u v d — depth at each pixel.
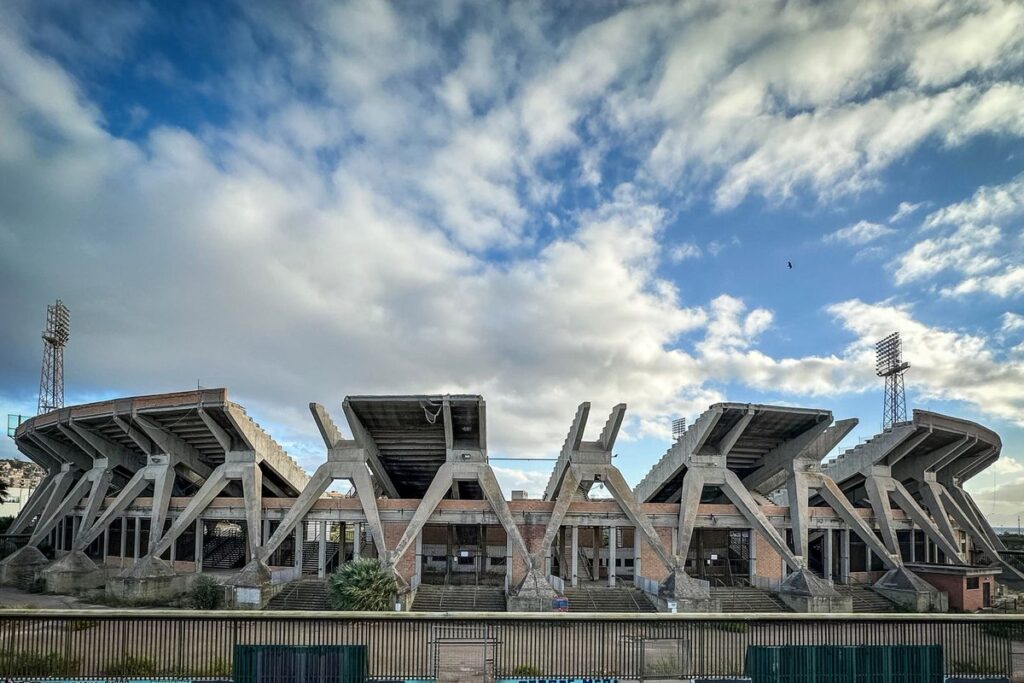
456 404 38.38
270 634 19.97
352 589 32.47
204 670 18.25
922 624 19.02
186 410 41.72
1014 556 55.59
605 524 42.31
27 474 126.38
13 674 17.58
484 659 18.12
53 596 40.25
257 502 42.72
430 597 37.06
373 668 18.92
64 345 67.88
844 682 18.05
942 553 54.78
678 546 42.22
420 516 40.03
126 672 17.78
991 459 58.62
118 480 53.59
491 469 41.09
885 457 48.78
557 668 19.52
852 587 44.03
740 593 40.66
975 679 18.59
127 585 37.53
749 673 18.02
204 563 50.72
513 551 39.12
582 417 39.28
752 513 42.94
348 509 42.16
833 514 46.06
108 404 44.03
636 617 18.36
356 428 40.00
